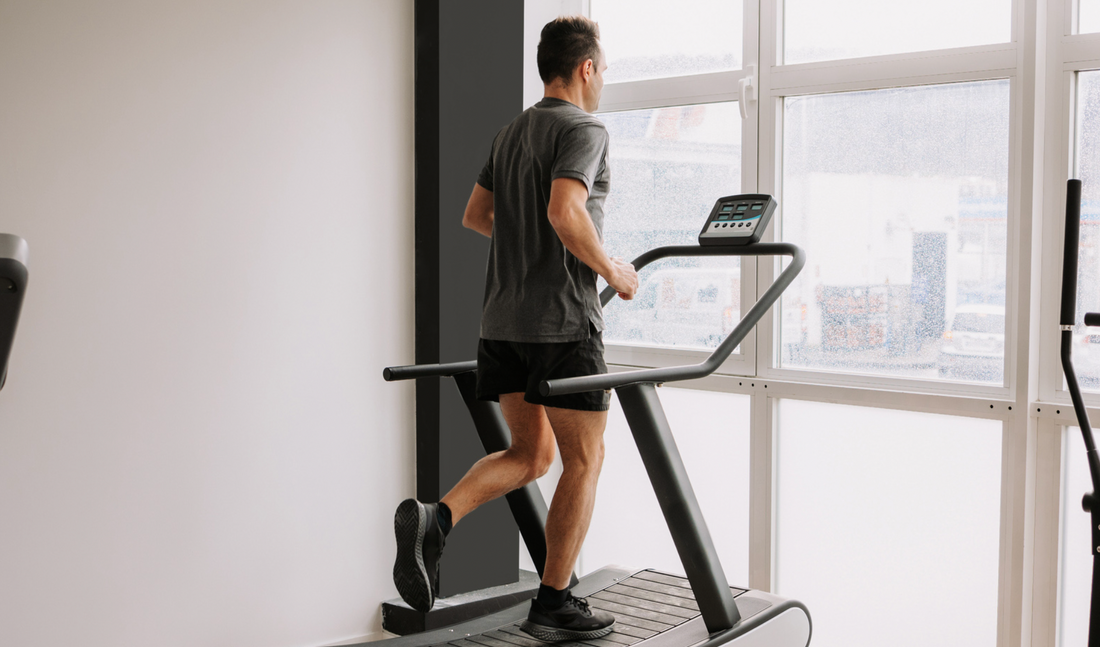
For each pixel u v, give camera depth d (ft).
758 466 10.44
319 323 9.90
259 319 9.48
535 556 8.75
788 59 10.29
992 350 9.00
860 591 9.94
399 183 10.46
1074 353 8.73
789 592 10.46
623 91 11.63
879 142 9.67
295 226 9.68
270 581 9.67
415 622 10.09
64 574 8.43
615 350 11.84
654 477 7.27
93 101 8.40
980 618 9.16
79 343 8.42
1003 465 8.87
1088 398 8.57
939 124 9.28
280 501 9.70
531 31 11.78
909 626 9.61
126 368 8.68
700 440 11.10
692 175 11.09
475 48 10.49
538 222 7.19
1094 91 8.55
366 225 10.21
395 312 10.51
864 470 9.86
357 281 10.17
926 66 9.24
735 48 10.68
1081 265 8.66
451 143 10.35
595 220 7.26
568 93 7.41
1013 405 8.75
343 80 9.96
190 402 9.07
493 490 7.51
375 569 10.47
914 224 9.47
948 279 9.27
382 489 10.50
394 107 10.37
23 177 8.10
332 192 9.93
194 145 8.98
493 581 10.94
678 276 11.28
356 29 10.03
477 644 7.58
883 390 9.53
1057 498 8.68
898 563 9.66
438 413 10.42
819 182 10.10
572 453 7.33
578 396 7.09
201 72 8.98
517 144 7.40
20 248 3.16
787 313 10.38
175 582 9.05
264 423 9.56
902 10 9.50
